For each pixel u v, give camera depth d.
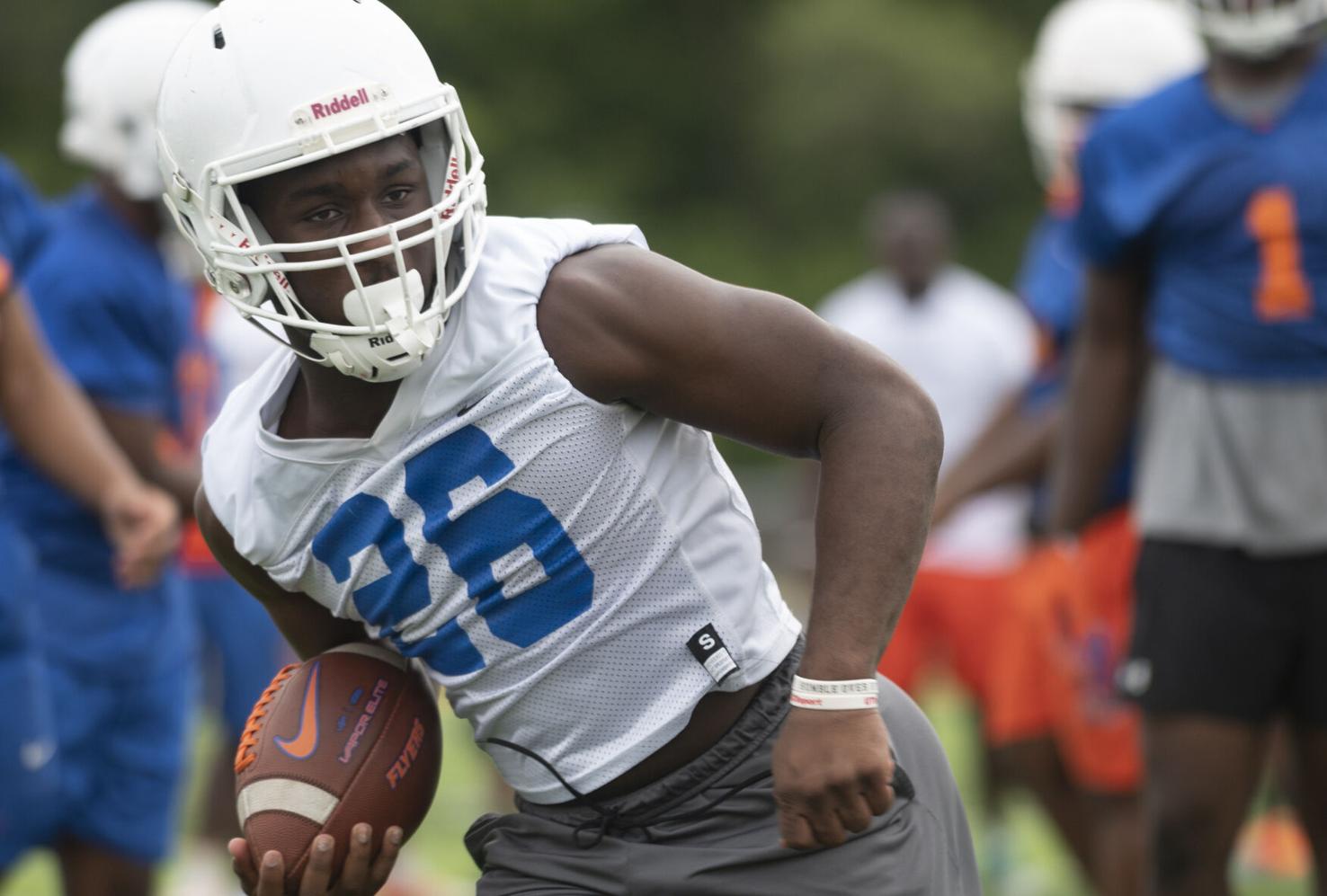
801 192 94.25
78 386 18.41
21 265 17.86
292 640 10.98
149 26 19.00
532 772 10.34
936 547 25.61
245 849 10.20
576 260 9.65
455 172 9.23
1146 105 16.20
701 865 10.00
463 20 94.25
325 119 9.00
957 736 35.03
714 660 9.90
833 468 9.36
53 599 17.62
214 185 9.17
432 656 10.17
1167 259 16.05
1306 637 15.41
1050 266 20.33
